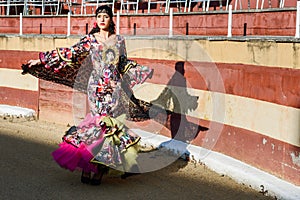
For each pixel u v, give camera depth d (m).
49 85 9.89
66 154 5.85
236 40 6.79
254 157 6.37
